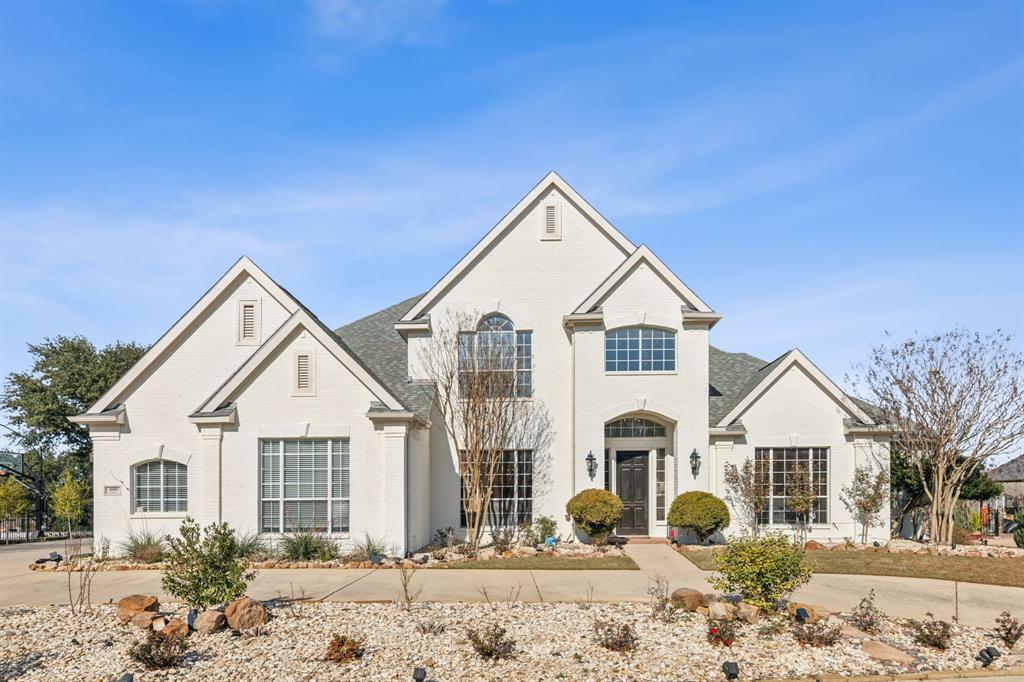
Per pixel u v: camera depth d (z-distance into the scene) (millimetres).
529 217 25000
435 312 24609
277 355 20688
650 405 23000
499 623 12109
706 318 22859
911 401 23234
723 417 23375
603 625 11367
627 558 19750
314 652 10578
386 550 19812
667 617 12289
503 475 23859
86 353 47094
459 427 23844
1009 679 10070
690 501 21781
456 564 18828
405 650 10656
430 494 23703
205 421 20141
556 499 23781
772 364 25281
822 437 23531
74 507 33906
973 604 14648
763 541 12914
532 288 24688
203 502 20172
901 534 25906
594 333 23297
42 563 19188
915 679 9969
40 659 10484
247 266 22766
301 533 19922
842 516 23344
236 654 10516
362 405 20406
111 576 17484
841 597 15047
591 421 23078
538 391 24266
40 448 48531
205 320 22656
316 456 20484
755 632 11617
